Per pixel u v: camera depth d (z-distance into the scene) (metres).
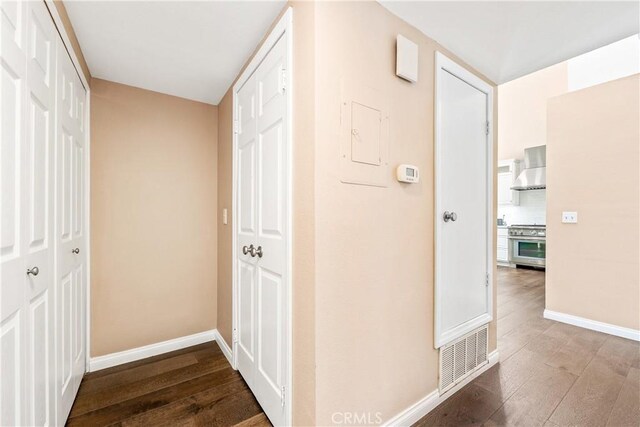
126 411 1.58
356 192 1.26
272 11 1.39
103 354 2.04
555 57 1.80
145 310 2.20
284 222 1.33
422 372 1.55
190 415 1.55
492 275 2.07
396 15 1.41
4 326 0.89
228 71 1.95
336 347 1.19
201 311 2.44
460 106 1.81
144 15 1.41
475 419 1.50
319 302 1.14
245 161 1.85
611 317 2.58
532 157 5.47
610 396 1.67
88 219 1.94
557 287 2.91
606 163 2.62
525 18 1.44
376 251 1.33
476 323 1.89
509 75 2.03
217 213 2.49
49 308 1.24
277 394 1.40
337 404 1.20
